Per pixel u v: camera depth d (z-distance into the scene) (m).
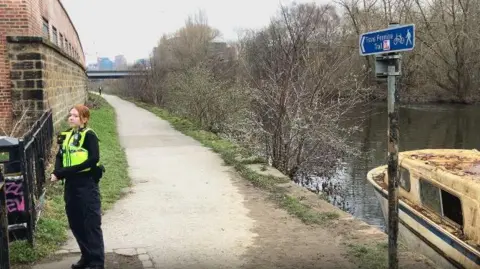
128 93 65.19
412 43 4.09
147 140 17.28
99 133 17.02
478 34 38.88
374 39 4.64
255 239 6.57
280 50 12.95
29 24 12.02
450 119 30.20
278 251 6.08
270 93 13.18
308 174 14.20
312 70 13.41
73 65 22.11
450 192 6.14
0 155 5.46
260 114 14.23
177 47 49.91
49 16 16.58
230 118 19.19
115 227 7.09
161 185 9.95
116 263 5.62
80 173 4.91
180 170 11.59
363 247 6.09
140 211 7.96
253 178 10.34
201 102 21.50
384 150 19.62
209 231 6.93
